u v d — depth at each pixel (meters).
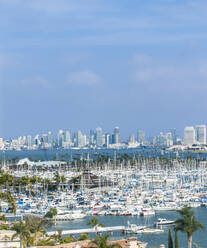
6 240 163.25
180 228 142.00
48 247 154.62
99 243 134.00
